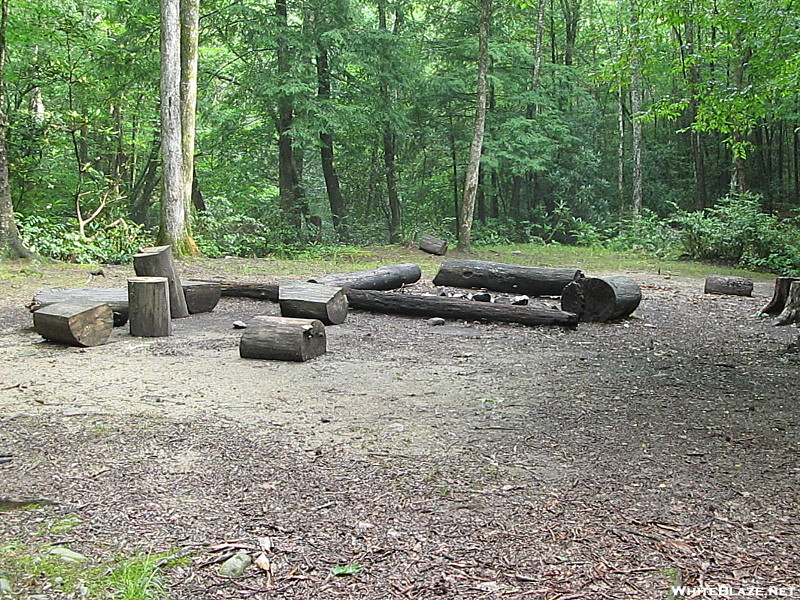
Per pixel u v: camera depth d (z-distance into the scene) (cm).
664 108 1488
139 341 768
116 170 2386
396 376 620
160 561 280
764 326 908
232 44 2403
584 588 266
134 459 400
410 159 2906
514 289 1180
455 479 375
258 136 2416
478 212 2998
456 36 2559
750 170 3022
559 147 2831
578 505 342
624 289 923
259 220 2217
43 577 267
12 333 799
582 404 531
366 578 272
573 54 3228
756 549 298
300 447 426
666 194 3044
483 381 604
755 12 1366
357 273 1158
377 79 2295
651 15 1435
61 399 533
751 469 394
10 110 1816
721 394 562
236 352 714
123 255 1524
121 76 2094
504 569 279
